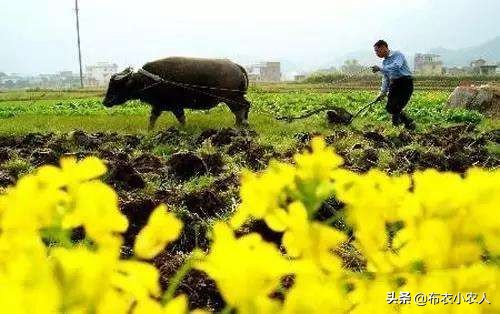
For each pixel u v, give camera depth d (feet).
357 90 181.16
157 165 29.78
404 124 45.75
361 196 2.65
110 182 24.79
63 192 2.57
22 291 2.12
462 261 2.53
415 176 2.61
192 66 49.90
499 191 2.47
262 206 2.64
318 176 2.65
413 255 2.61
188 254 14.83
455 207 2.51
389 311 2.56
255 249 2.31
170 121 58.75
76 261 2.25
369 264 2.69
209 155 30.04
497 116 67.56
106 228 2.58
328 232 2.58
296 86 228.84
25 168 30.63
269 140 39.60
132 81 50.01
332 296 2.34
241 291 2.27
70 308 2.21
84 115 84.17
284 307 2.33
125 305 2.38
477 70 436.76
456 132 44.01
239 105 50.80
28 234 2.48
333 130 45.78
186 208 19.85
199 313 2.47
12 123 61.26
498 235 2.48
